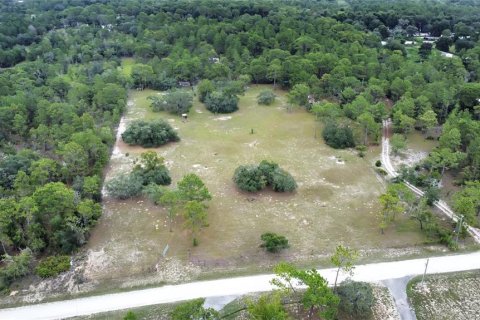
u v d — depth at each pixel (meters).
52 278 62.06
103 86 125.38
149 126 103.31
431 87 116.00
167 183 85.69
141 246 68.69
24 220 69.00
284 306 56.84
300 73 131.62
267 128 112.88
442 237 69.25
